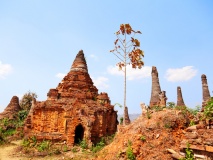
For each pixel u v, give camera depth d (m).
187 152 10.69
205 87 24.30
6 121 44.78
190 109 17.53
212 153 9.89
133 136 14.45
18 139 35.50
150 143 13.34
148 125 14.59
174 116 14.66
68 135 26.83
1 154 24.52
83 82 34.06
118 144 15.42
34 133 28.45
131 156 13.09
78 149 25.23
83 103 30.20
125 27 26.73
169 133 13.67
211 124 10.77
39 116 29.25
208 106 11.84
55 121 28.31
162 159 12.10
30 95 63.41
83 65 35.91
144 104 17.81
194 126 11.74
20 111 50.59
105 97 33.81
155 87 25.02
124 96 24.58
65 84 33.22
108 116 32.97
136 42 26.77
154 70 25.84
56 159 21.91
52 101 29.75
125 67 26.19
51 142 26.80
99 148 24.75
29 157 22.92
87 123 27.23
